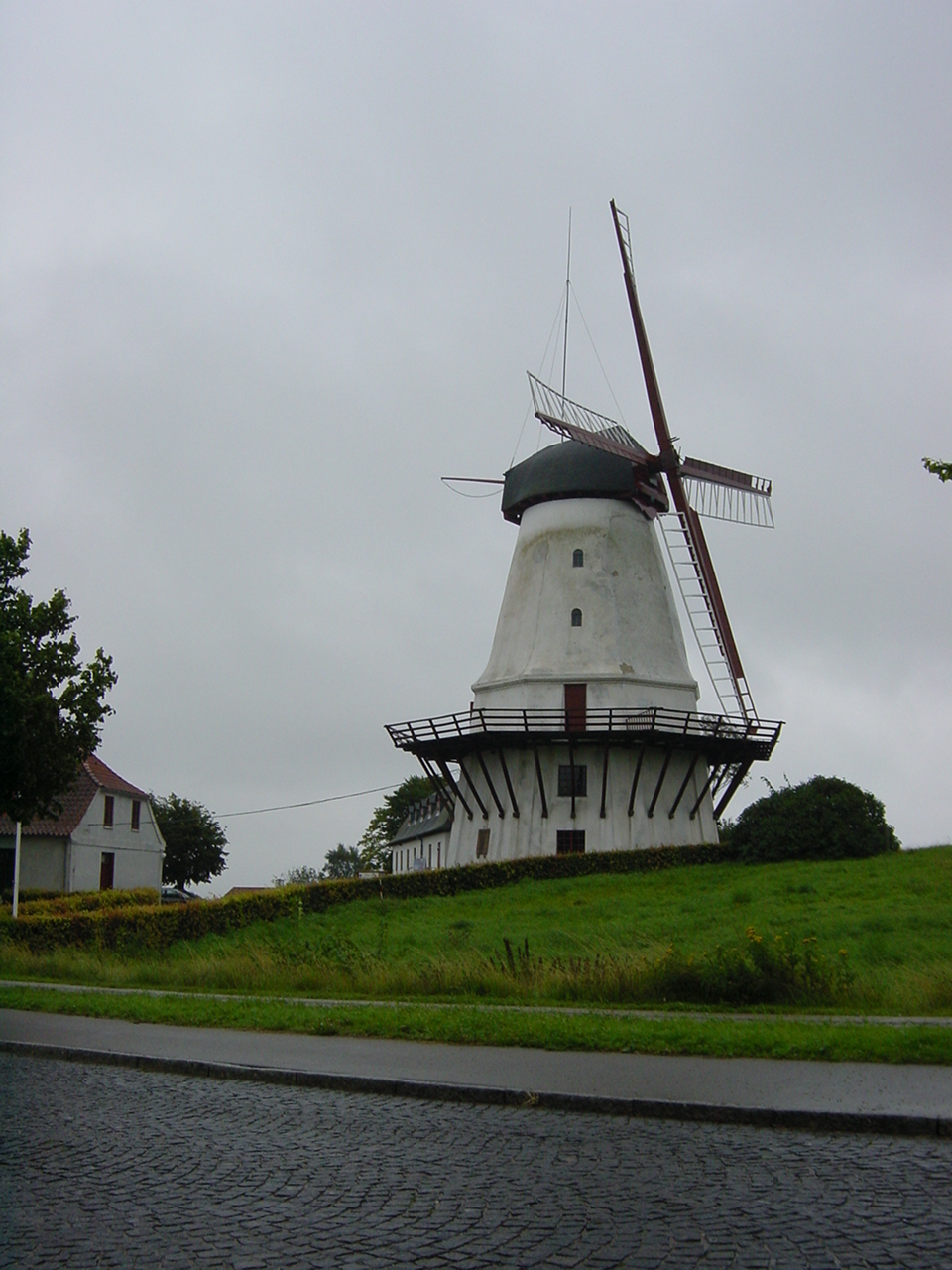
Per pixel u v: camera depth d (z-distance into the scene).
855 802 39.50
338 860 125.12
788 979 17.05
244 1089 11.48
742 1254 6.54
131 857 52.38
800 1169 8.32
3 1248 6.71
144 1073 12.53
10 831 46.75
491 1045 13.32
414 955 22.91
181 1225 7.10
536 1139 9.27
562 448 46.88
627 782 42.47
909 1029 13.15
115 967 22.81
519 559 47.00
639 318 47.16
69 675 24.39
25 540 24.66
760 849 39.44
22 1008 17.59
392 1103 10.75
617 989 17.50
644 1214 7.24
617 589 45.00
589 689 43.34
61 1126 9.80
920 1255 6.52
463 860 44.25
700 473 48.03
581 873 39.50
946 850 38.53
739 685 45.38
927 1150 8.88
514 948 24.52
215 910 31.58
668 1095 10.30
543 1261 6.46
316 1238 6.86
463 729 42.56
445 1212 7.31
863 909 28.08
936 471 16.08
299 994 19.02
